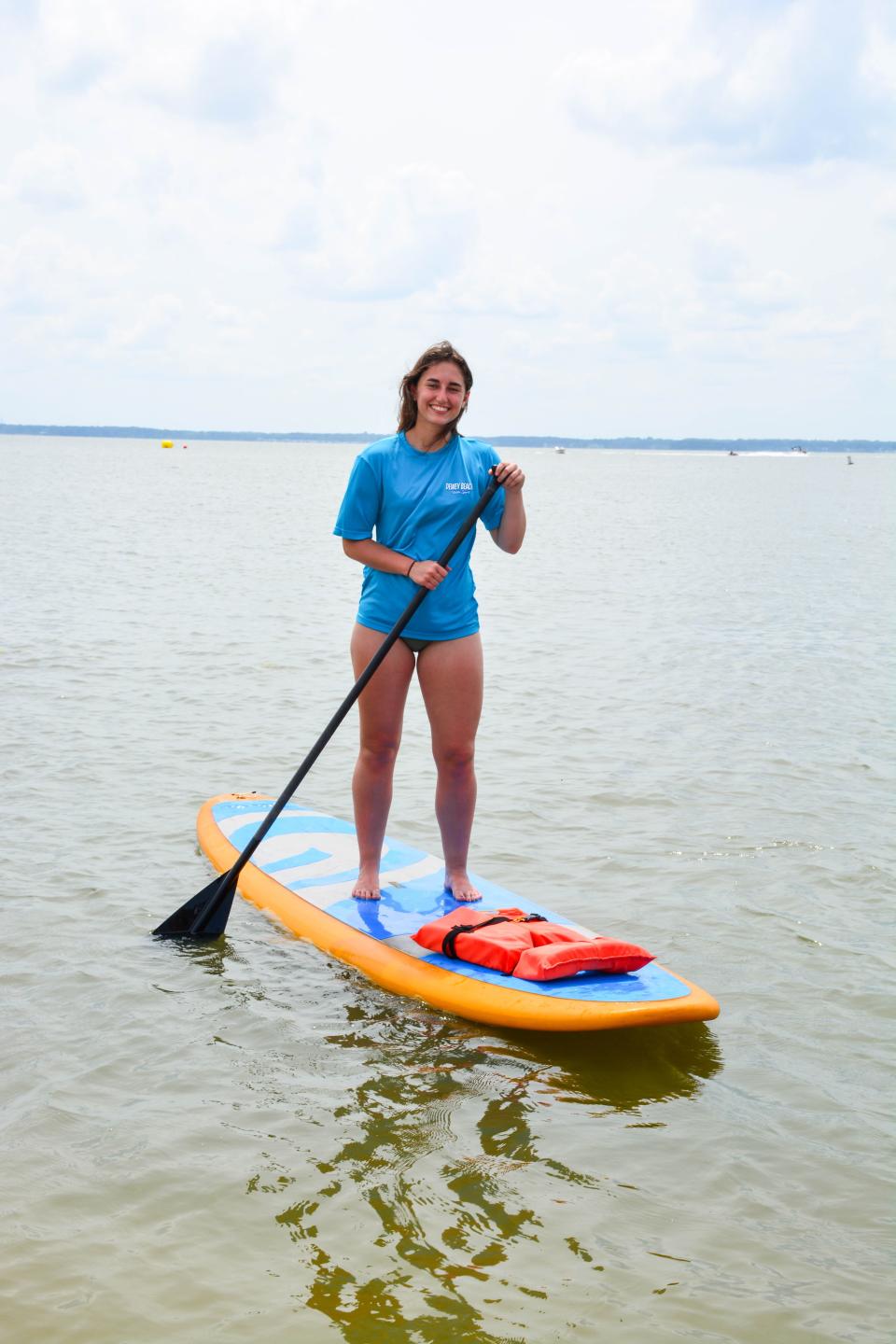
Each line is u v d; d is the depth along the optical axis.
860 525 35.28
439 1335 2.55
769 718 8.74
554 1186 3.12
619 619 14.10
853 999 4.29
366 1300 2.66
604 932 4.84
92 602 14.16
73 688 9.16
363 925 4.68
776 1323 2.62
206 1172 3.12
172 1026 3.96
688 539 28.66
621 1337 2.56
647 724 8.48
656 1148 3.33
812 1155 3.31
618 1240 2.90
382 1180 3.12
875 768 7.38
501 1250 2.85
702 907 5.12
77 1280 2.69
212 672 10.01
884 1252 2.89
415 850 5.53
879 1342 2.57
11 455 125.56
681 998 3.99
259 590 16.09
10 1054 3.71
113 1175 3.10
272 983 4.33
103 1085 3.56
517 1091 3.63
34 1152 3.19
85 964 4.39
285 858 5.40
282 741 7.77
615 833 6.06
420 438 4.57
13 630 11.80
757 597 16.41
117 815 6.09
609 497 56.62
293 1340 2.52
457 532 4.43
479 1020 4.05
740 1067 3.81
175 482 59.94
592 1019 3.86
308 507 39.00
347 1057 3.81
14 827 5.82
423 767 7.33
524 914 4.60
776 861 5.69
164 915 4.87
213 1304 2.63
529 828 6.12
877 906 5.16
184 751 7.40
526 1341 2.54
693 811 6.45
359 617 4.76
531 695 9.45
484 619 13.99
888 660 11.34
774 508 46.19
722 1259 2.84
